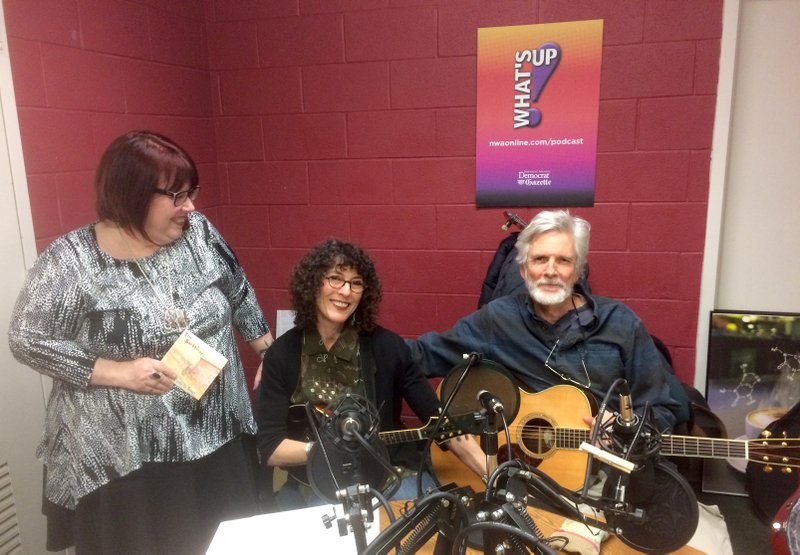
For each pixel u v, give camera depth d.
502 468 0.89
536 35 2.33
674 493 1.03
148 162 1.40
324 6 2.49
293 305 1.69
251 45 2.60
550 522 1.25
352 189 2.65
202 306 1.59
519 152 2.45
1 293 1.71
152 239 1.50
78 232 1.50
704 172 2.32
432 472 1.79
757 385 2.39
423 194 2.58
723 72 2.22
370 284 1.68
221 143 2.74
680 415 1.91
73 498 1.51
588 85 2.34
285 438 1.62
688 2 2.19
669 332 2.49
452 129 2.49
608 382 1.81
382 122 2.55
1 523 1.72
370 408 1.12
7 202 1.72
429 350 2.00
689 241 2.39
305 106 2.61
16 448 1.76
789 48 2.25
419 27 2.43
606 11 2.26
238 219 2.80
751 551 2.14
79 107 1.97
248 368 2.89
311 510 1.35
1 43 1.68
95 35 2.02
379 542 0.78
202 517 1.64
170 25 2.40
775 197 2.39
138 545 1.54
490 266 2.39
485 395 1.05
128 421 1.49
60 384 1.49
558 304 1.84
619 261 2.47
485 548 0.82
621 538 1.08
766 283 2.47
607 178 2.40
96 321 1.46
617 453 1.00
